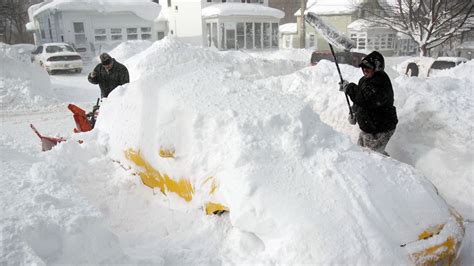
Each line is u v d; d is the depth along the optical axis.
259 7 31.81
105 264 2.46
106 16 26.97
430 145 4.88
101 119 4.61
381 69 4.41
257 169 2.73
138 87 4.04
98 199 3.67
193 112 3.26
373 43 33.41
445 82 5.81
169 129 3.34
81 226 2.42
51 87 13.24
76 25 26.39
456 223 2.82
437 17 22.92
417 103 5.10
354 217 2.52
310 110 3.35
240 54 13.79
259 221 2.54
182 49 10.22
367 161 3.03
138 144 3.74
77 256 2.34
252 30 31.39
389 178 2.92
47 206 2.56
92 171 4.05
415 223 2.65
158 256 2.72
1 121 9.38
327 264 2.32
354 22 33.34
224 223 2.94
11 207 2.48
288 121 3.12
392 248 2.44
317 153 2.98
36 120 9.54
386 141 4.65
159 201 3.49
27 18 46.72
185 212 3.19
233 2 32.78
